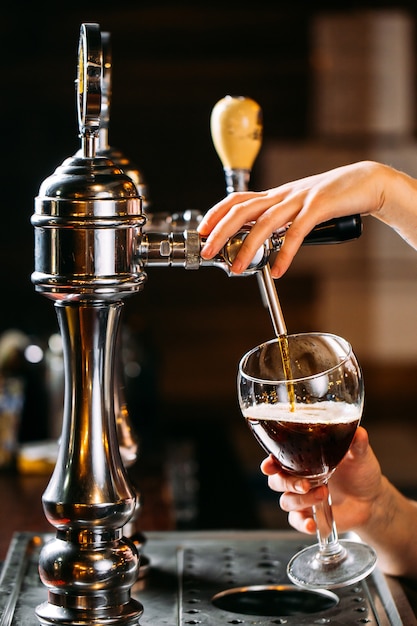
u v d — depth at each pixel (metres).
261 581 1.10
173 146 4.60
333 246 4.60
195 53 4.57
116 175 0.90
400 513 1.18
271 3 4.55
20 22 4.48
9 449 2.28
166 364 4.64
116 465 0.93
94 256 0.88
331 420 0.97
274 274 0.99
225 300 4.64
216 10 4.55
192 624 0.97
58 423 2.45
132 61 4.57
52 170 4.54
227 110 1.19
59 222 0.87
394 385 4.65
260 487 3.45
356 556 1.04
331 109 4.58
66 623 0.91
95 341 0.92
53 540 0.95
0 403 2.30
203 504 3.17
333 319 4.64
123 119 4.59
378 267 4.61
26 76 4.50
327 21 4.55
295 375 0.99
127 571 0.93
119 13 4.54
